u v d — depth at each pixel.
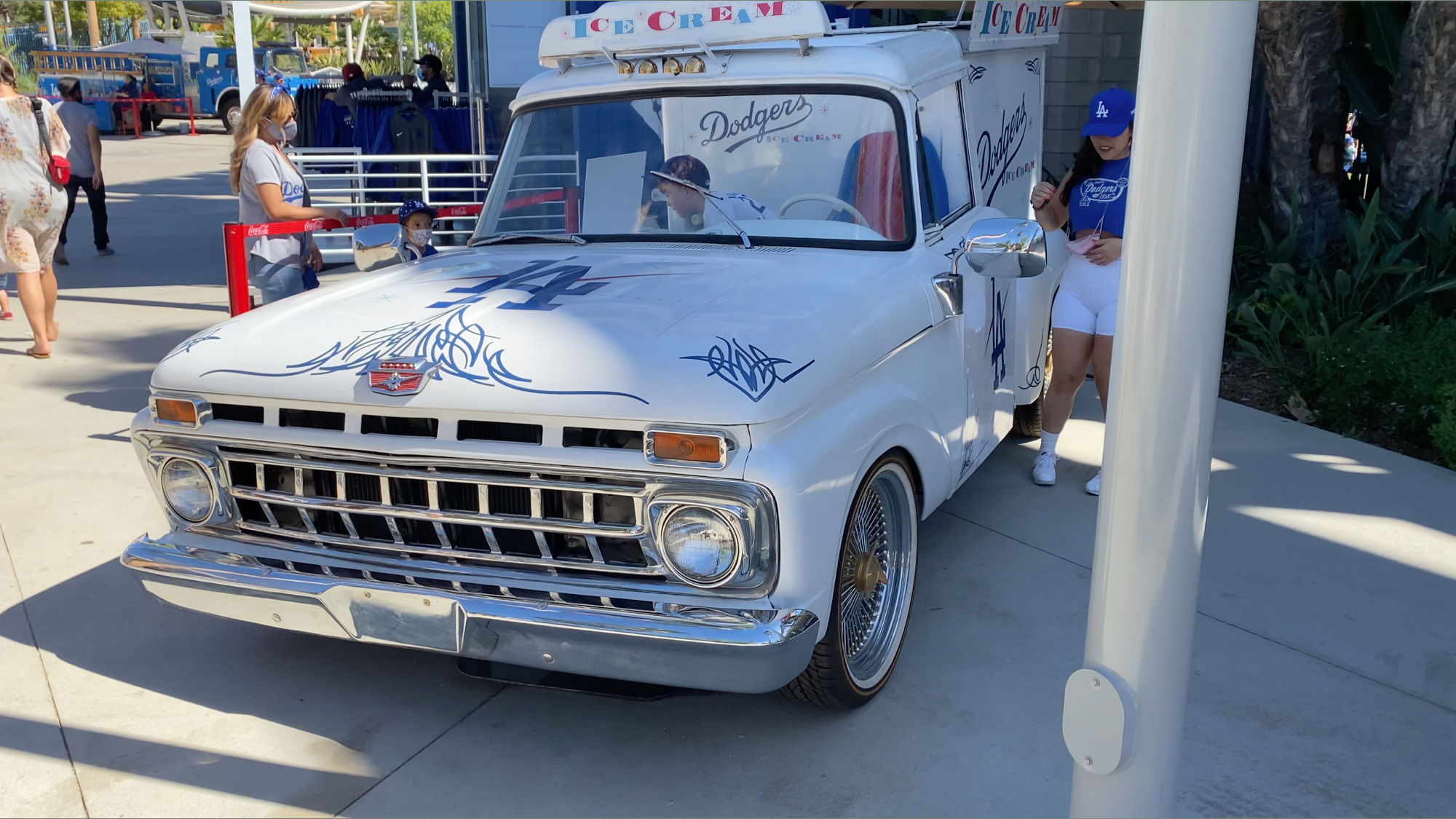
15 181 7.15
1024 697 3.49
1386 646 3.81
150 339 8.15
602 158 4.12
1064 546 4.64
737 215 3.91
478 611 2.87
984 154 5.09
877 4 8.98
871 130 3.83
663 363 2.81
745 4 3.90
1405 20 7.88
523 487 2.87
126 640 3.85
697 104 4.01
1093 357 5.04
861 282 3.40
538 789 3.05
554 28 4.25
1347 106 8.44
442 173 10.75
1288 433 6.04
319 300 3.56
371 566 3.06
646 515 2.79
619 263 3.66
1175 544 2.04
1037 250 3.48
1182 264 1.93
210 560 3.21
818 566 2.87
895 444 3.37
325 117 13.02
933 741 3.26
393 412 2.92
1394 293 7.16
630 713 3.43
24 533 4.70
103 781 3.05
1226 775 3.09
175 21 43.88
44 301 7.67
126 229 14.10
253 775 3.09
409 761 3.17
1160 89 1.89
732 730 3.34
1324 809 2.95
